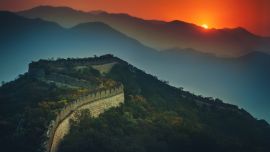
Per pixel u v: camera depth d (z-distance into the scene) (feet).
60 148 496.64
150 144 608.19
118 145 556.10
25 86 636.89
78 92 606.14
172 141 649.61
